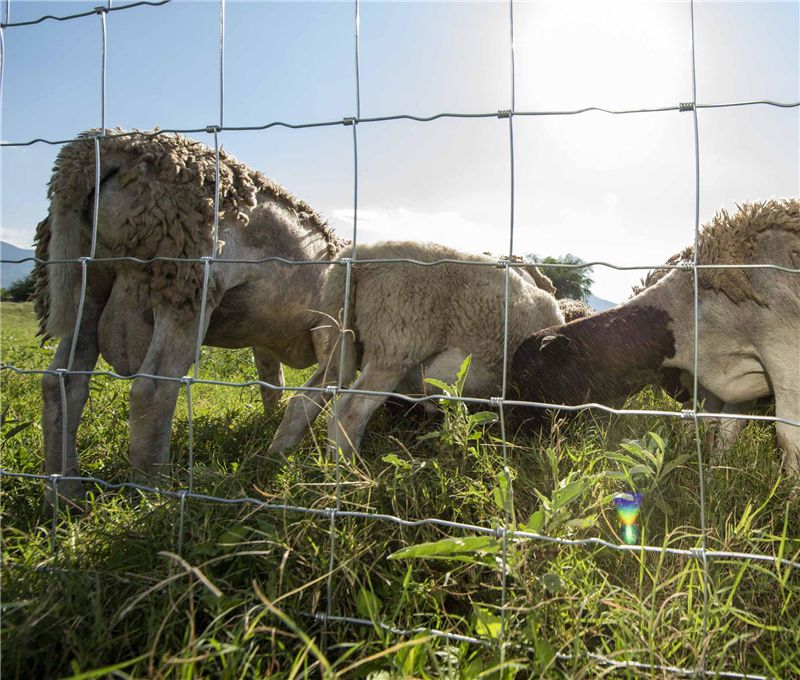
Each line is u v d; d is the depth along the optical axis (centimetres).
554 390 350
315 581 169
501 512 217
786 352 314
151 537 198
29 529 232
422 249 378
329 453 274
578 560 183
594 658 153
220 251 345
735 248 321
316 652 133
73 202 308
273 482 242
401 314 365
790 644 165
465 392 395
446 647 157
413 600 179
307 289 404
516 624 162
